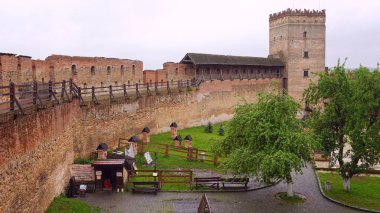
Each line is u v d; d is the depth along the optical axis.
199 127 46.28
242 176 26.06
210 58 52.66
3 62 23.44
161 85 45.41
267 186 25.23
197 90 47.12
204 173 26.84
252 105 24.28
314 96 25.34
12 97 13.62
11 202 13.28
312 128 25.09
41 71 29.67
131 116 34.22
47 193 18.00
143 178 24.89
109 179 23.03
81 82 35.00
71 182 21.50
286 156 20.80
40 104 16.70
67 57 33.03
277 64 61.00
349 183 24.95
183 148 31.45
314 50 61.88
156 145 32.91
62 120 21.17
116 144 31.75
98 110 28.94
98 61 37.12
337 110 24.50
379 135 23.59
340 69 24.53
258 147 22.45
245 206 21.53
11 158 13.27
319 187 25.62
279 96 23.80
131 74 42.91
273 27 63.84
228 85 53.50
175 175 24.78
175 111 42.66
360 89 24.02
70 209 18.77
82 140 26.55
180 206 20.88
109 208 20.12
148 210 20.06
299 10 61.00
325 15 61.88
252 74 58.66
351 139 23.94
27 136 14.98
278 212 20.83
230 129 24.27
